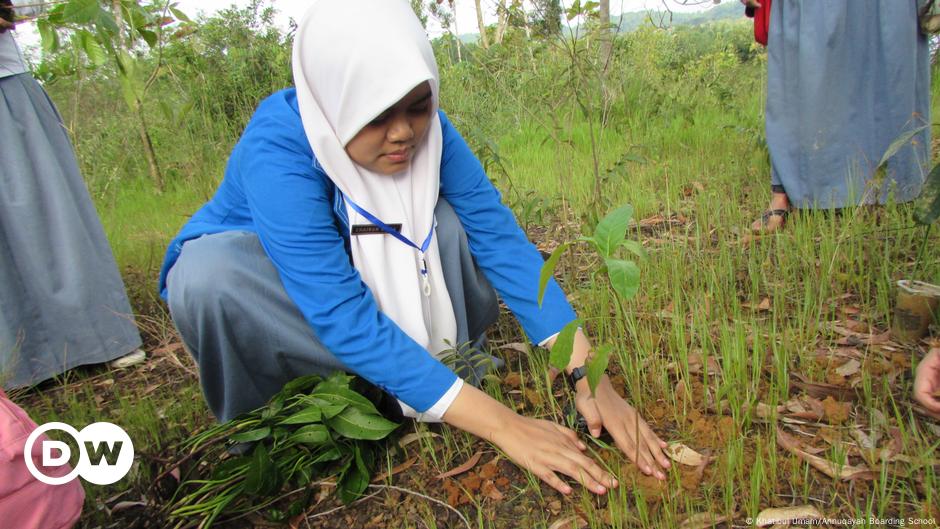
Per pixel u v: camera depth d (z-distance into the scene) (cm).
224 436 166
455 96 646
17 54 250
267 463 153
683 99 602
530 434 161
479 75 664
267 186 160
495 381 196
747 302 240
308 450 172
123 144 575
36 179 248
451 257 191
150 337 296
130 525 159
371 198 172
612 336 215
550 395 184
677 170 407
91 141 580
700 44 834
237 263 169
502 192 386
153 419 213
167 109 342
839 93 279
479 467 173
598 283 257
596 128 517
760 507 148
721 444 166
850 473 152
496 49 657
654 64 722
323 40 155
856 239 257
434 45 833
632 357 207
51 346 255
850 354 199
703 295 235
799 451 160
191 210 463
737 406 173
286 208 158
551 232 343
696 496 152
